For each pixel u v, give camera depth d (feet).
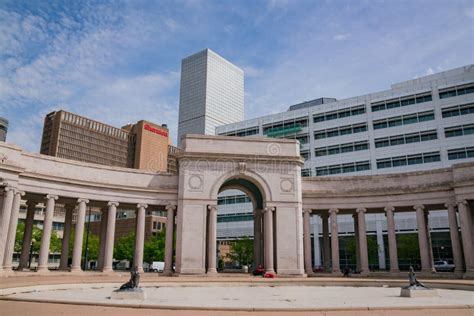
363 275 172.35
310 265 176.86
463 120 301.63
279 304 71.46
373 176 180.96
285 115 389.60
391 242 171.32
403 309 66.18
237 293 96.58
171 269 166.09
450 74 339.16
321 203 182.91
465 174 157.58
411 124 322.14
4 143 141.59
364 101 347.15
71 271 153.28
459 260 156.56
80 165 161.68
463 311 64.23
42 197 162.20
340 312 63.05
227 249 464.65
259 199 195.93
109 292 92.99
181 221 165.37
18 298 75.72
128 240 396.57
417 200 169.68
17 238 317.22
